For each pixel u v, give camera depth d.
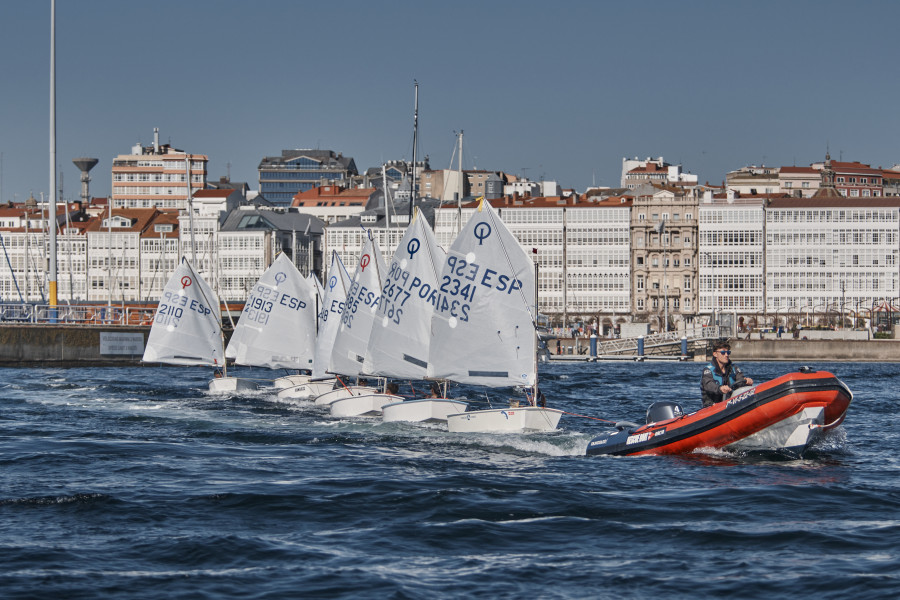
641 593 36.47
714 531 44.50
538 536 44.41
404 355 83.88
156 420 89.00
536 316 80.06
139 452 69.31
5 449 70.75
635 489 53.72
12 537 44.31
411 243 83.75
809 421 59.44
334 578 38.16
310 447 71.25
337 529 46.00
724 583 37.38
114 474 60.28
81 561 40.50
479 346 74.50
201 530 45.84
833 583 37.00
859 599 35.34
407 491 53.56
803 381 59.19
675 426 63.03
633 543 43.06
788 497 51.31
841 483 54.94
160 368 179.62
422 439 73.69
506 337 73.75
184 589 36.94
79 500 51.72
